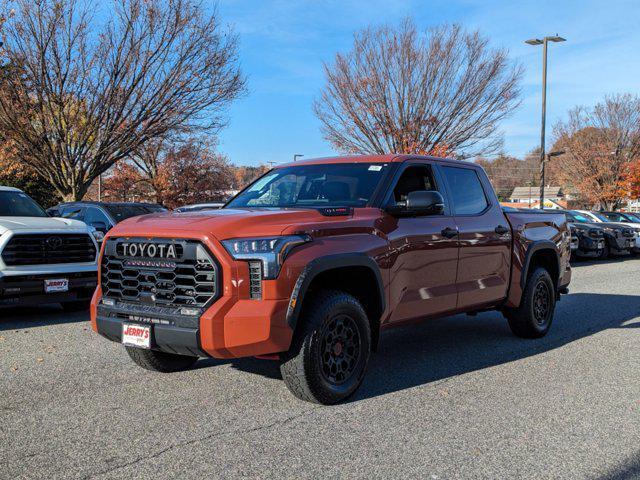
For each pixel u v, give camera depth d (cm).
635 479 323
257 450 354
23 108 2055
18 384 482
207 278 394
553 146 4309
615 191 4031
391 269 473
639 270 1630
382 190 499
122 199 5109
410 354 605
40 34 1978
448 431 389
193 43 2158
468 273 566
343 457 346
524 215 662
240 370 525
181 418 406
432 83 2355
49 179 2320
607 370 547
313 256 408
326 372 429
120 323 427
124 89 2141
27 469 326
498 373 532
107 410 421
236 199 564
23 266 733
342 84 2416
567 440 377
